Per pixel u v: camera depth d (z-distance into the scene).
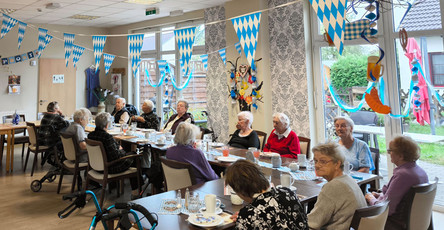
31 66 7.92
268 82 5.52
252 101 5.51
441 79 3.82
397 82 4.18
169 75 7.51
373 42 3.12
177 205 2.08
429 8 3.88
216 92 6.59
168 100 7.58
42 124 5.10
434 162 3.90
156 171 3.62
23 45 7.77
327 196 1.87
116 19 7.48
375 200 2.38
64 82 8.27
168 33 7.59
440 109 3.84
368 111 4.54
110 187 4.47
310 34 5.14
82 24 8.07
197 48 7.05
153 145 4.01
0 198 4.19
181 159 2.84
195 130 2.99
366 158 3.05
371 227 1.81
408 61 4.09
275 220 1.49
